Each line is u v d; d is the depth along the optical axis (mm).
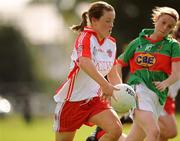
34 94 91750
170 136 25297
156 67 22562
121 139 22828
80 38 20141
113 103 20609
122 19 92375
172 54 22469
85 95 20391
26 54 143500
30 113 63844
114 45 20688
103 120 20062
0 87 84000
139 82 22656
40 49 179125
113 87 19375
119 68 23297
